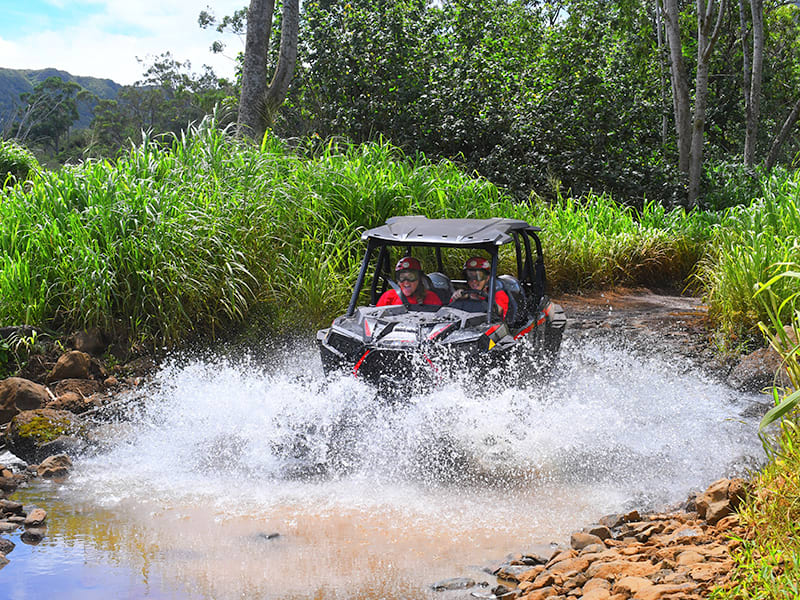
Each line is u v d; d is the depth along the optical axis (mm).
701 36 21125
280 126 19422
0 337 7566
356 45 19594
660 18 26484
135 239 8203
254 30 15547
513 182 18641
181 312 8125
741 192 22406
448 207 11828
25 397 6551
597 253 15180
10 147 18484
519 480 5203
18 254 8125
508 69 21469
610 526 4309
